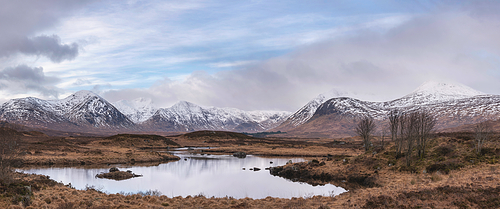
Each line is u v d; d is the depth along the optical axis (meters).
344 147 157.00
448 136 66.56
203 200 30.73
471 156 49.28
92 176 63.12
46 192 30.72
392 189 31.42
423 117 60.12
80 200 28.55
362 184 51.44
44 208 24.48
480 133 56.28
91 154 101.75
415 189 29.28
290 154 128.38
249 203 29.56
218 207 27.97
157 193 44.28
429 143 61.69
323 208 25.59
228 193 46.28
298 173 64.38
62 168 76.31
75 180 57.66
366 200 27.05
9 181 29.80
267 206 28.39
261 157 120.44
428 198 26.11
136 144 173.62
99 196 31.84
